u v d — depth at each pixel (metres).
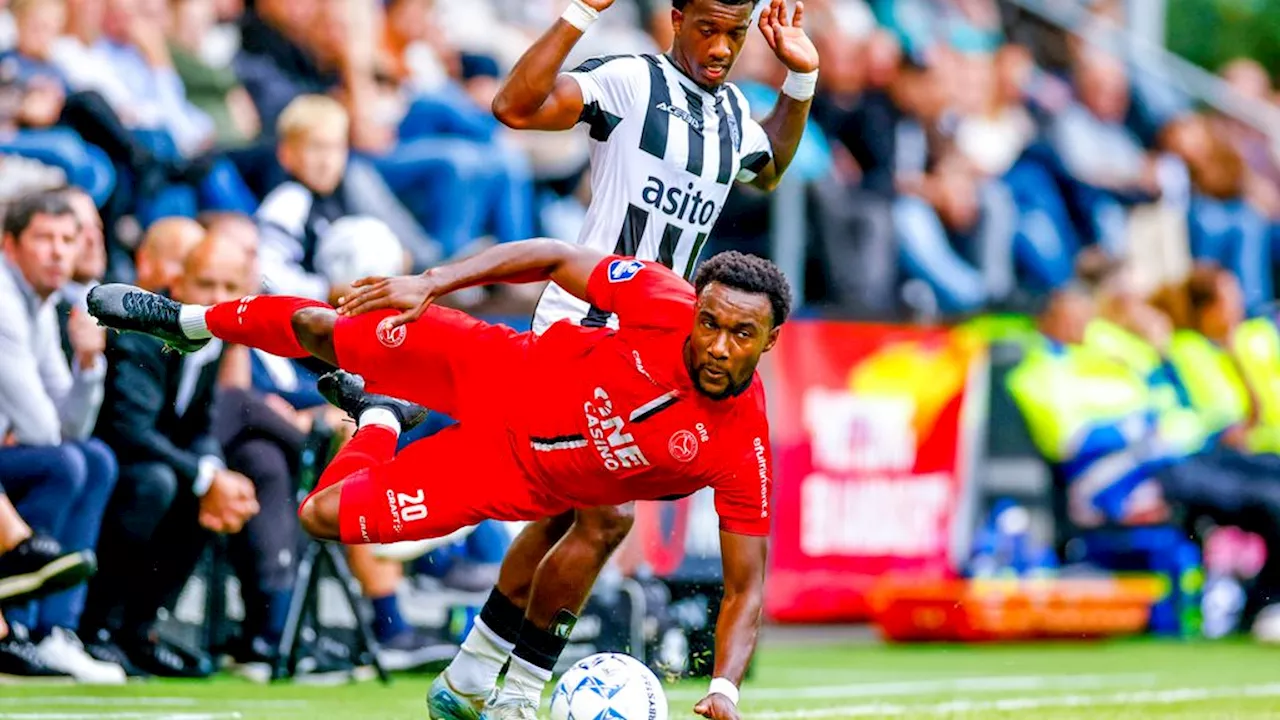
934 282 40.41
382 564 26.59
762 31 19.14
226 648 26.06
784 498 34.59
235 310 17.45
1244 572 39.09
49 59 28.64
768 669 29.98
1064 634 35.50
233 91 32.16
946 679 29.02
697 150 18.09
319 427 25.98
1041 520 37.34
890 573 35.88
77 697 23.03
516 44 38.56
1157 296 41.38
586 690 16.92
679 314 15.75
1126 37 50.25
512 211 34.31
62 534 24.64
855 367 35.41
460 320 16.83
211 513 25.30
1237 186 49.12
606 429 16.02
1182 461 38.50
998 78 45.03
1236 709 24.70
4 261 24.72
